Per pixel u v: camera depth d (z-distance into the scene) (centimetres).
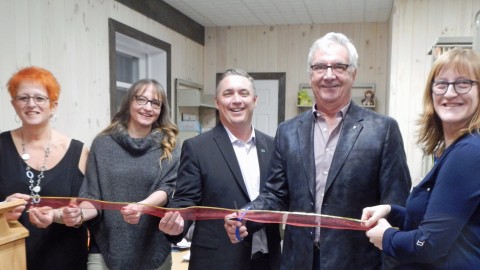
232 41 518
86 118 284
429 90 106
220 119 161
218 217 134
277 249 152
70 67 267
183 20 457
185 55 466
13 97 149
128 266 147
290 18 467
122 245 147
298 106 480
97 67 296
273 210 137
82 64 279
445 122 100
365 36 476
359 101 472
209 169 148
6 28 214
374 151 119
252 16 462
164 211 135
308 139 131
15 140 154
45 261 148
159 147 159
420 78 361
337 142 126
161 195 148
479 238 87
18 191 146
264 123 513
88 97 286
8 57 215
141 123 157
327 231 122
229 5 417
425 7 356
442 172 91
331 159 127
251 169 157
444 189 89
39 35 238
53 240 150
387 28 463
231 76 155
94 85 293
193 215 136
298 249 128
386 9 418
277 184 141
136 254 148
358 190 120
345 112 128
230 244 144
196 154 150
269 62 507
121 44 366
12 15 218
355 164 120
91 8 287
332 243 121
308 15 452
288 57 500
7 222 113
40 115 149
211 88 528
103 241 150
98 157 153
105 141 156
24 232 110
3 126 212
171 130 166
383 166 119
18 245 108
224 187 146
